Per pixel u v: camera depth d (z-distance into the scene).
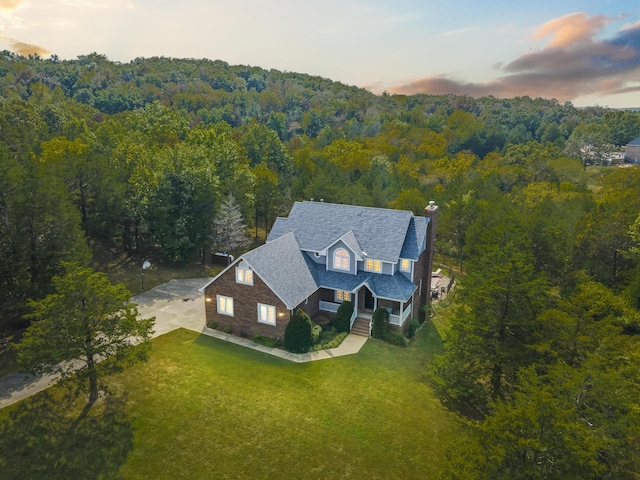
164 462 21.47
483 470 15.91
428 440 23.80
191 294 41.72
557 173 85.50
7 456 21.33
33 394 25.88
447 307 42.88
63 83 186.00
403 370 30.27
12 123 73.94
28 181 32.31
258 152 94.94
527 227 41.28
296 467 21.52
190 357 30.47
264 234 65.06
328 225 38.84
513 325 25.83
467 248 46.72
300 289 33.62
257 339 32.84
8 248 31.81
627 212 45.34
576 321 24.20
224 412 25.03
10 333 32.34
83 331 23.50
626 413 18.12
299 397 26.64
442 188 75.19
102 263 47.38
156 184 47.66
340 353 31.88
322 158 90.38
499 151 139.12
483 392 26.00
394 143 126.25
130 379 27.70
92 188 45.12
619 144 143.88
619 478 15.97
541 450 15.84
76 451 21.83
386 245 36.03
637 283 37.75
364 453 22.59
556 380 19.67
